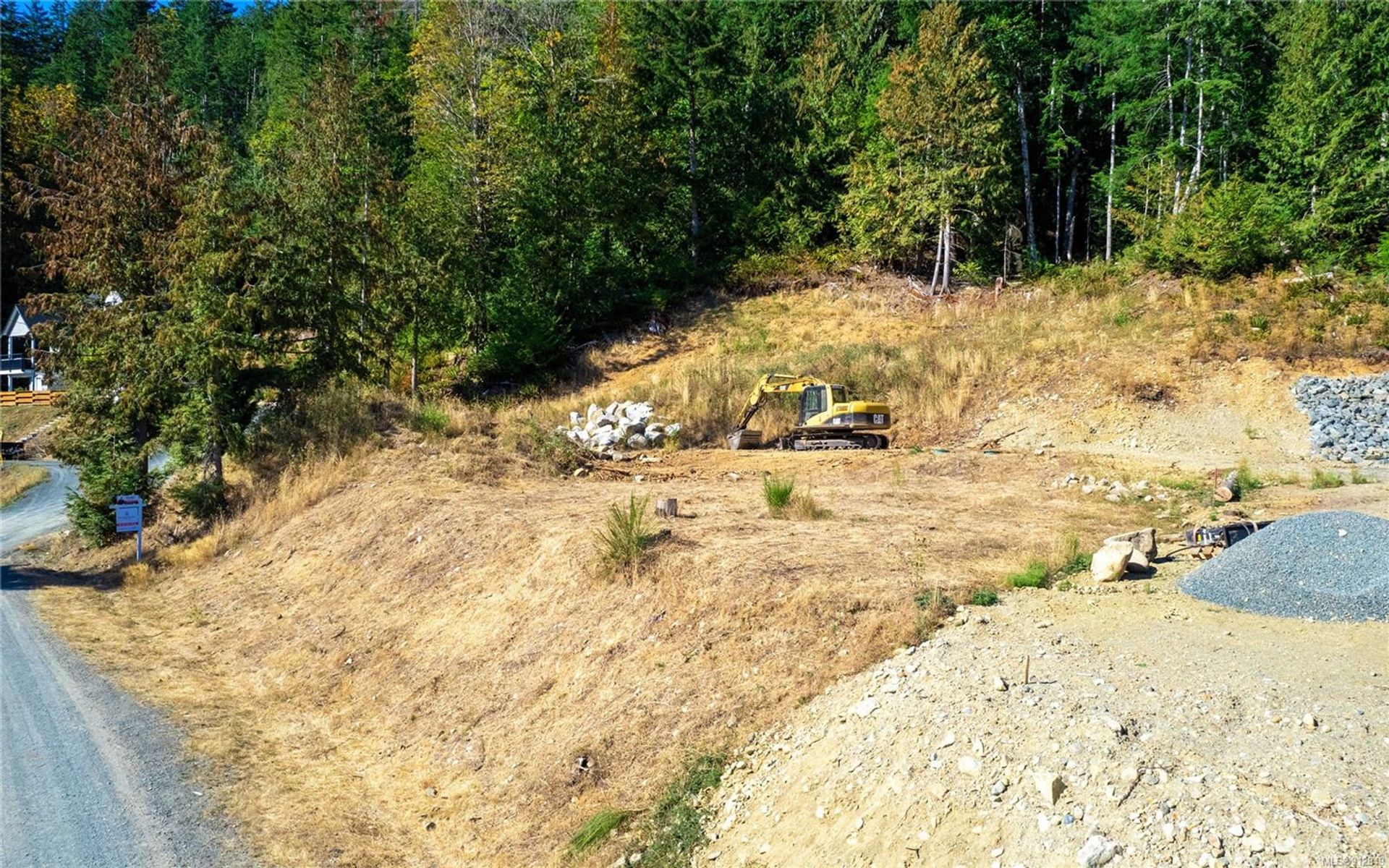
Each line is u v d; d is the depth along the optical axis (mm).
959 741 5938
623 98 38750
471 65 37562
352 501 15453
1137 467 16438
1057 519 12711
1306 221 29781
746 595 8703
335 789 8281
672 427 24000
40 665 11539
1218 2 33719
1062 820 5078
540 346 33500
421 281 30156
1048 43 43375
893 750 6145
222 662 11859
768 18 49906
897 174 36656
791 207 40375
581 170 36312
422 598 11633
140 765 8555
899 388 23797
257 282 20484
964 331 27828
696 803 6703
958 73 35500
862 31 46312
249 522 16969
